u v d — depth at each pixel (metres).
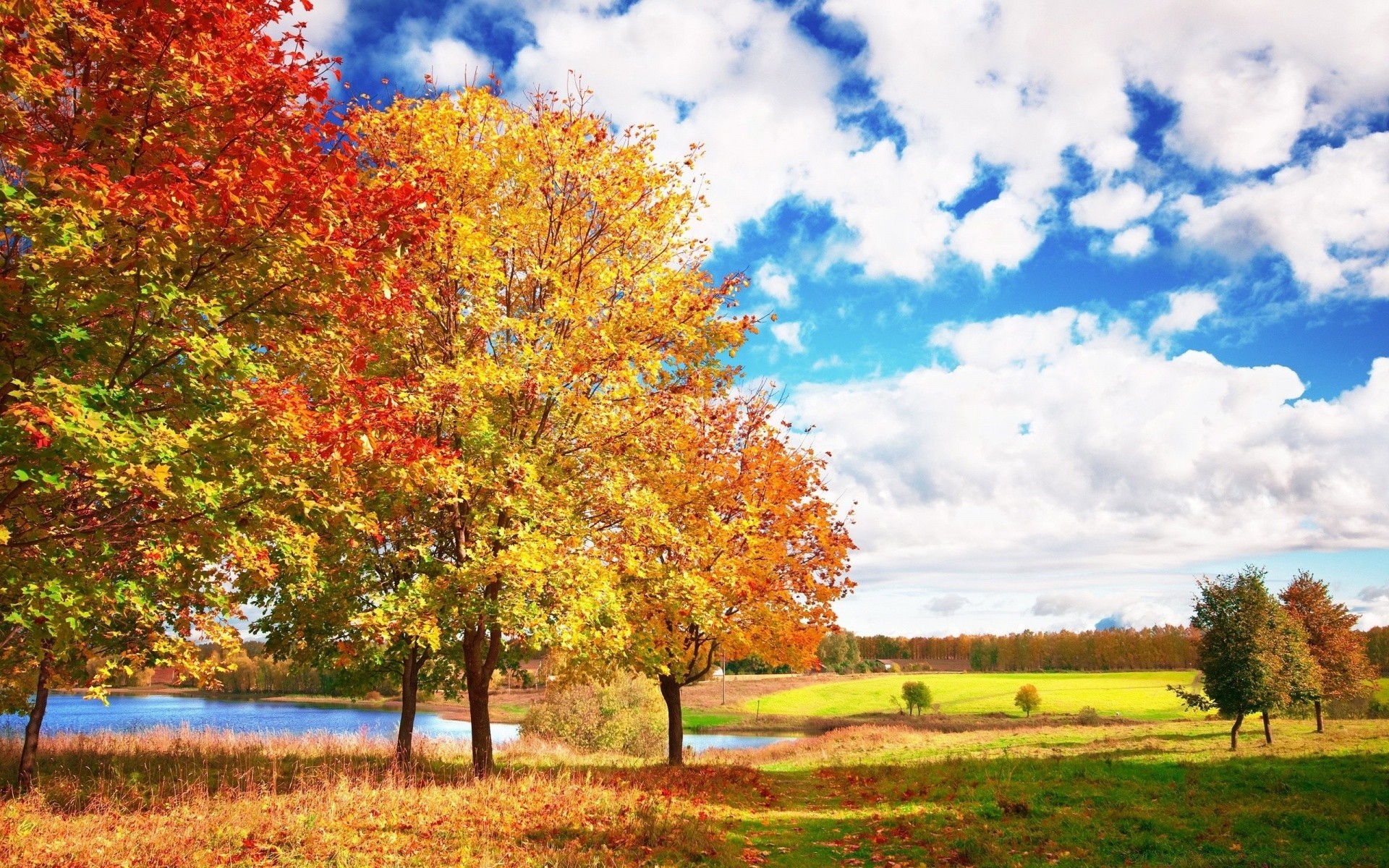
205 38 6.67
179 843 7.74
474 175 12.64
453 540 13.58
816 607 18.03
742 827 10.96
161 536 6.88
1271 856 8.76
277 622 14.41
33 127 6.42
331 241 6.93
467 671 13.57
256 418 6.71
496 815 9.52
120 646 9.24
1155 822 10.55
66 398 5.48
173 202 5.82
